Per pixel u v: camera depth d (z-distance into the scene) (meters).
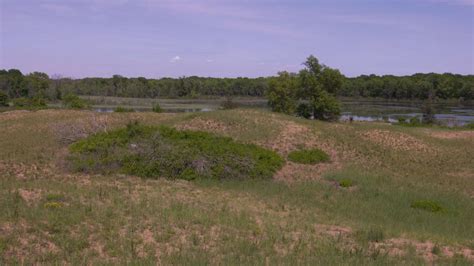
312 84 44.19
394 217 15.23
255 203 15.46
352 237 11.85
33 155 21.39
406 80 112.94
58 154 21.92
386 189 19.36
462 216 16.20
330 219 13.95
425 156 27.67
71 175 18.28
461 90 105.31
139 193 15.25
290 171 22.45
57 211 11.58
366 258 9.80
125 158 19.44
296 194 17.56
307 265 9.08
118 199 13.58
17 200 12.16
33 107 51.94
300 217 13.83
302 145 26.72
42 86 84.12
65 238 9.85
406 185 20.53
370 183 20.23
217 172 19.56
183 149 20.47
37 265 8.48
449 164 26.31
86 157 19.73
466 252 11.20
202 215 12.52
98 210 12.10
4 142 24.75
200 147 21.11
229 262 9.09
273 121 30.73
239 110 34.69
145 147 20.41
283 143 26.91
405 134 31.86
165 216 12.10
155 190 16.09
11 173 17.92
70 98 57.94
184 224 11.56
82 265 8.56
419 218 15.30
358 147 27.69
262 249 10.20
